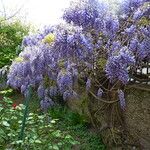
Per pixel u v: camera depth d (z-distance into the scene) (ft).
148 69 9.30
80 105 11.87
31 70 9.05
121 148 10.21
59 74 8.49
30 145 8.59
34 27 16.78
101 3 8.54
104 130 10.44
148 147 10.21
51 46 8.39
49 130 9.52
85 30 8.46
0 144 8.59
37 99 12.55
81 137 11.34
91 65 8.57
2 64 14.62
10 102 10.14
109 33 8.46
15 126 9.24
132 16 8.66
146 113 10.34
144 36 8.21
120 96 8.64
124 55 7.70
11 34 16.47
